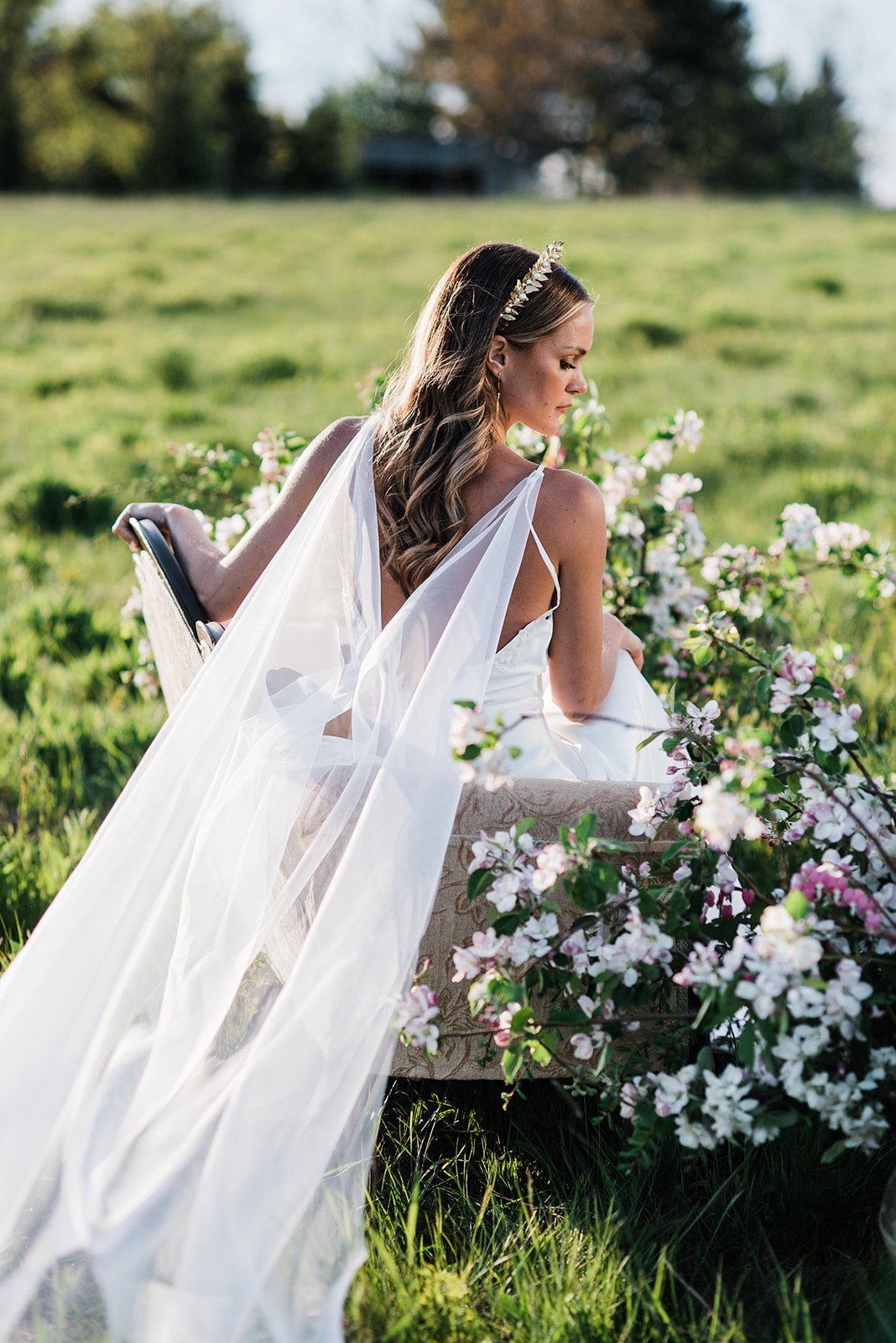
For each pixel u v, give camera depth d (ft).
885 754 10.81
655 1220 6.48
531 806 6.72
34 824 11.05
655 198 99.86
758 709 10.82
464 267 7.23
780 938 5.47
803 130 152.35
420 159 165.89
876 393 29.86
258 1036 6.30
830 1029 6.39
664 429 10.44
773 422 25.99
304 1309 5.59
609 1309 5.82
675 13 158.10
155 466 16.81
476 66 163.32
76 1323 5.76
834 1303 5.94
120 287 45.55
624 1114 6.15
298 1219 5.77
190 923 6.77
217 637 7.50
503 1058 6.33
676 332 36.73
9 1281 5.66
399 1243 6.33
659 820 6.66
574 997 6.75
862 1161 6.75
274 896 6.71
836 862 6.21
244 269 51.44
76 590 16.90
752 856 9.60
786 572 9.49
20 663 14.03
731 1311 5.90
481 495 7.14
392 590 7.21
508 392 7.20
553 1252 6.15
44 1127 6.17
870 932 5.82
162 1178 5.97
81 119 130.11
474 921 6.76
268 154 134.21
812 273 47.88
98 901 6.81
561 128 169.58
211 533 10.85
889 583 8.82
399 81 171.94
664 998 6.71
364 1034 6.18
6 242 57.21
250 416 27.45
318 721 6.95
